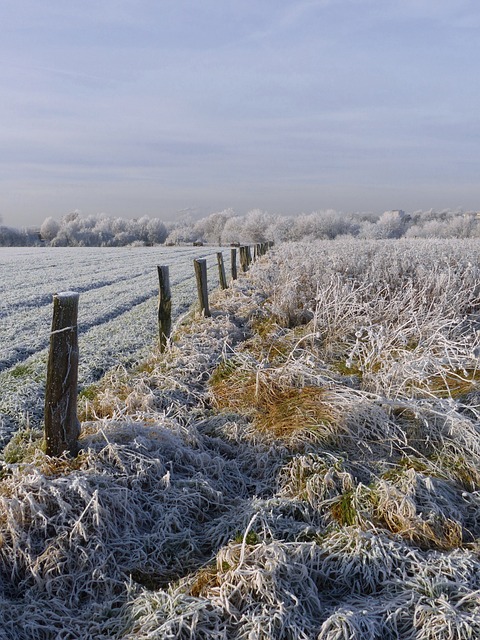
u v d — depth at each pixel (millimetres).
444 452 4859
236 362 7223
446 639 2895
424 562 3434
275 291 11453
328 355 7410
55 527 3605
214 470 4656
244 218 86062
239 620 3027
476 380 6238
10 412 6246
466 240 23406
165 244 80250
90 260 32562
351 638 2875
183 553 3719
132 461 4309
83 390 7023
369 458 4836
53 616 3191
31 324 11391
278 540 3574
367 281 10516
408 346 7398
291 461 4641
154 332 10398
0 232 90062
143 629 2957
